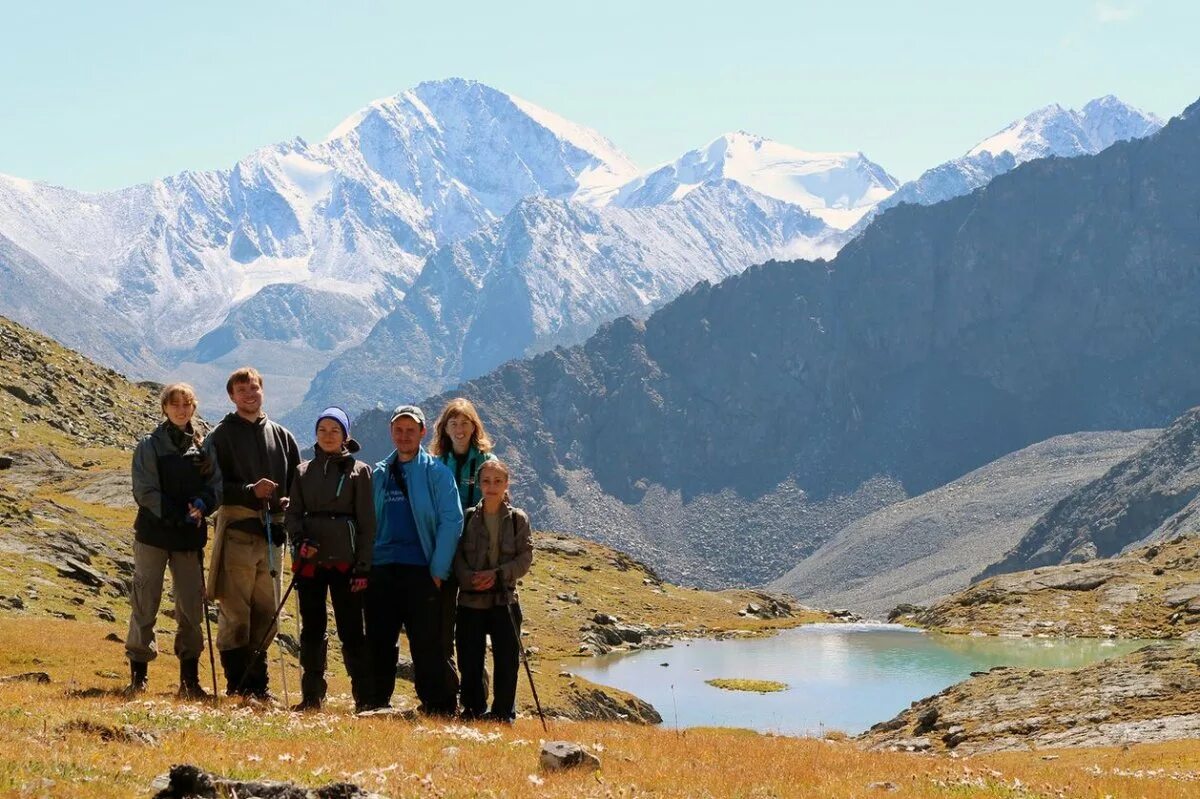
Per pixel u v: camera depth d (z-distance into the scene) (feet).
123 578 170.91
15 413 402.93
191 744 48.14
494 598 69.31
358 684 70.33
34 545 166.71
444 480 67.67
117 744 45.57
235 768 43.47
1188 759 96.48
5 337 482.28
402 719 64.90
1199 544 403.54
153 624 66.23
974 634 329.52
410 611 67.82
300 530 65.77
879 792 57.57
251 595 68.28
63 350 522.88
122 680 96.37
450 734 59.41
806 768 65.98
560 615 314.55
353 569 66.18
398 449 68.08
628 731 83.10
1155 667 153.69
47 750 42.11
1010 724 142.20
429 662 68.54
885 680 246.27
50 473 289.12
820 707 214.69
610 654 282.97
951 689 181.37
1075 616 339.16
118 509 253.44
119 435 443.73
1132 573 377.71
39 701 57.47
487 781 46.73
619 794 46.91
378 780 43.42
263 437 67.26
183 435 65.77
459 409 71.31
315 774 43.96
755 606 399.65
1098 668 163.32
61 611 136.15
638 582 412.16
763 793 52.29
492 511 69.05
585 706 178.19
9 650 102.06
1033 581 390.83
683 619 357.00
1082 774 82.84
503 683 70.23
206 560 202.08
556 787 46.85
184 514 64.69
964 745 140.87
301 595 67.05
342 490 65.98
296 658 139.44
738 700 221.05
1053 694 155.53
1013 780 66.74
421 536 67.31
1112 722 132.36
